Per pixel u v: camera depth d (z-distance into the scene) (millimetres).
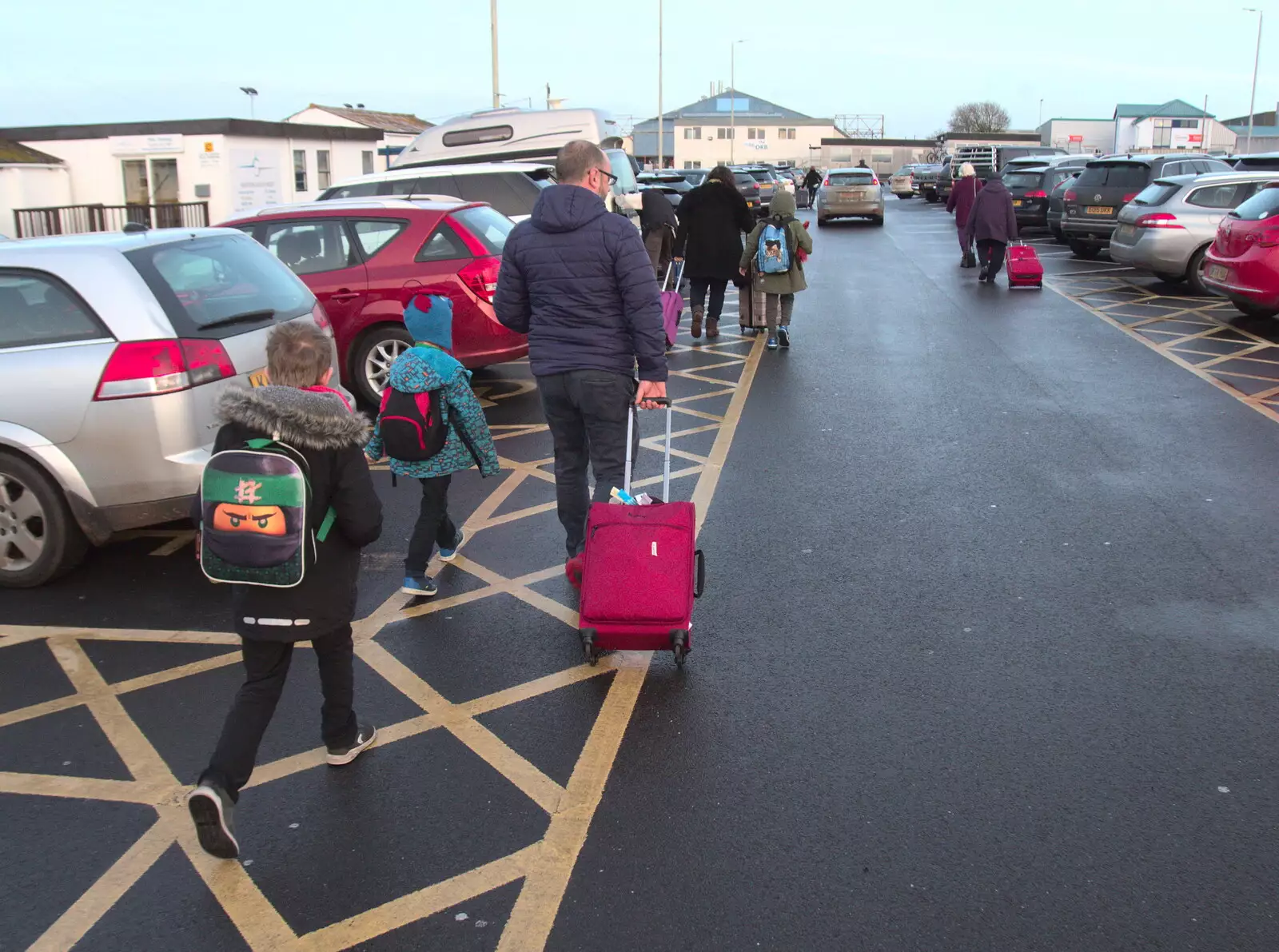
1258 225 11266
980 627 4734
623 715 4102
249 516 3129
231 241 6145
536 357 4758
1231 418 8125
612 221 4570
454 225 8672
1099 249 20156
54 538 5355
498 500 6746
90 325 5172
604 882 3148
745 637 4695
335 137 28141
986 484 6684
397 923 3010
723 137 101938
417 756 3867
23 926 3039
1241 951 2820
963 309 14047
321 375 3473
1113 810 3430
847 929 2930
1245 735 3842
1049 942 2867
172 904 3125
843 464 7207
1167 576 5223
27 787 3750
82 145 24484
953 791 3553
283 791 3668
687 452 7586
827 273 18609
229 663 4656
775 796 3551
